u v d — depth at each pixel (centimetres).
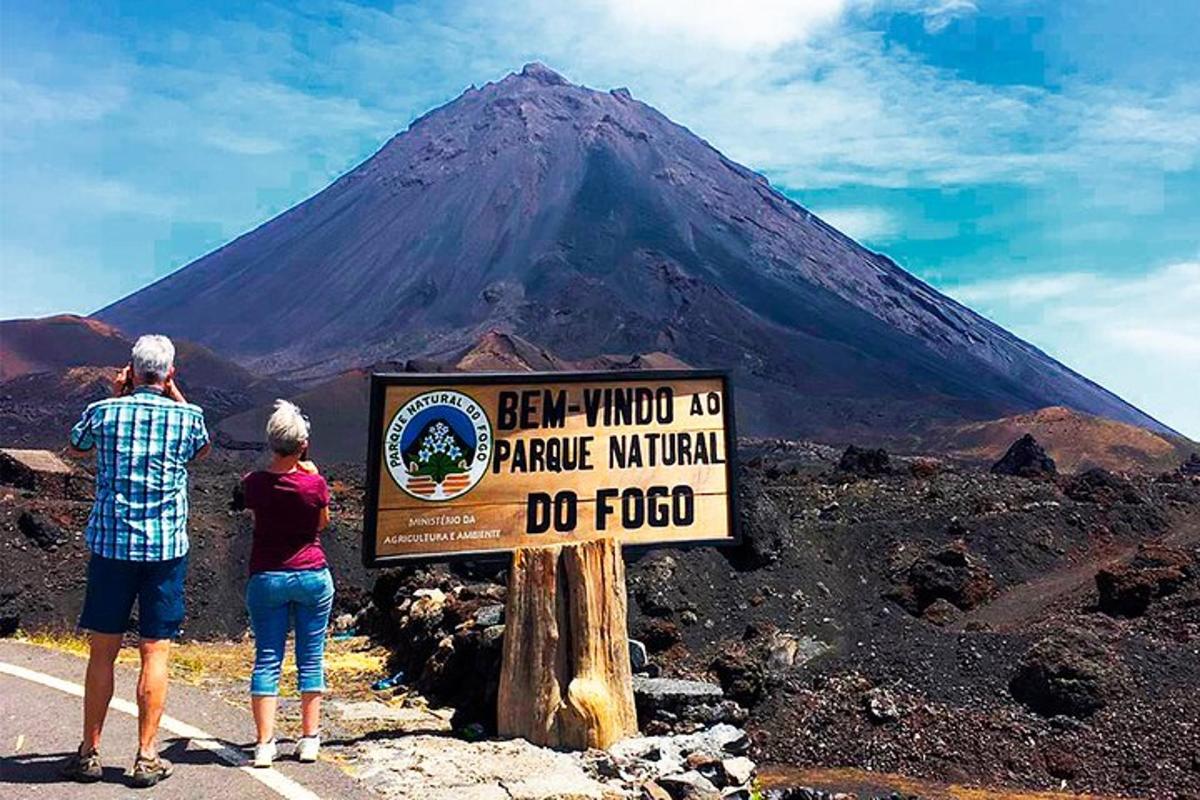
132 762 637
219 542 2688
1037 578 2284
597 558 851
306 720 681
